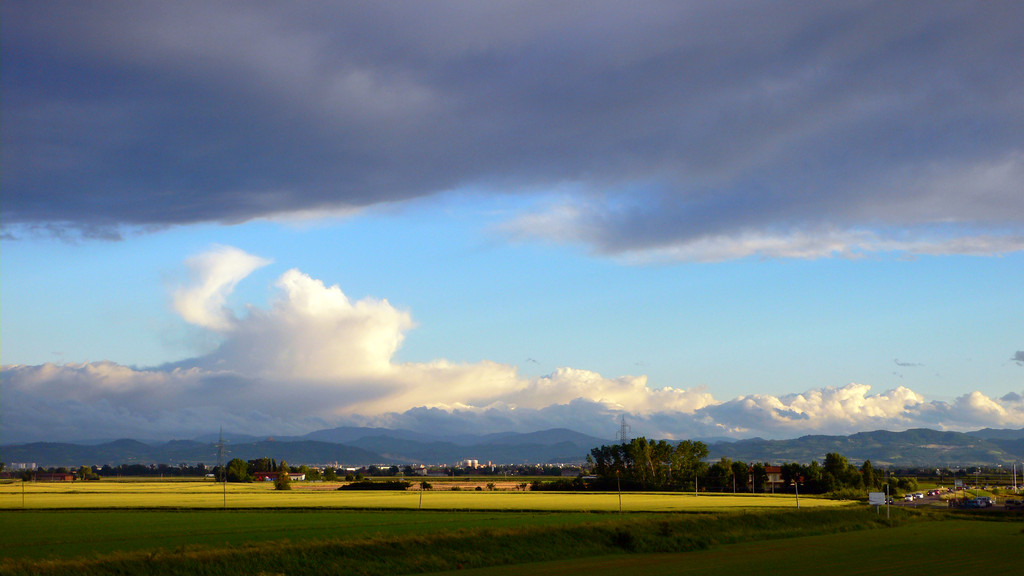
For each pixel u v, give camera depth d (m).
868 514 114.50
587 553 71.19
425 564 59.69
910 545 80.19
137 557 52.78
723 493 191.12
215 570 52.44
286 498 150.75
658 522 85.50
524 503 134.75
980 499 155.12
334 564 56.88
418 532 77.69
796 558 68.12
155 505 125.75
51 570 48.44
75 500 141.62
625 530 78.19
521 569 60.31
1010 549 75.81
